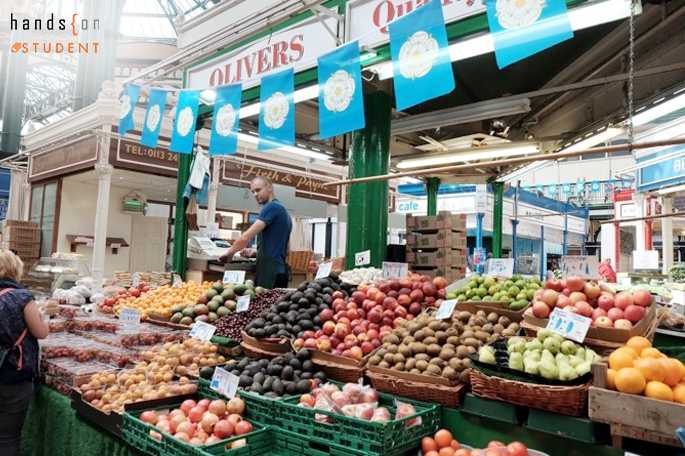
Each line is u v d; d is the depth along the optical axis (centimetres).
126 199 1307
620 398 179
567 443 195
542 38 234
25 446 326
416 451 214
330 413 208
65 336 392
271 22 412
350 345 287
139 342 346
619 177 1802
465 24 346
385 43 388
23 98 1875
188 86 588
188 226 637
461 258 647
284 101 366
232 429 223
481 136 679
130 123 506
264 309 376
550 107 630
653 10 377
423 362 242
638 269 985
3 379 291
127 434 236
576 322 233
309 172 1389
